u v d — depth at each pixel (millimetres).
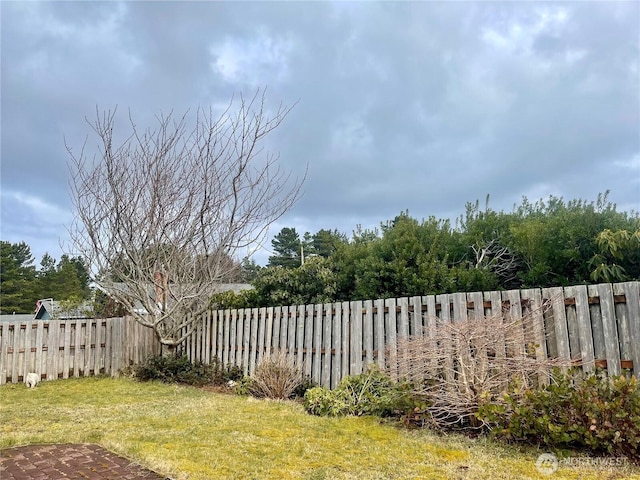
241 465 4625
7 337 11398
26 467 4664
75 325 12359
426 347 6320
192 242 11805
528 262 11273
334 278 12336
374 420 6523
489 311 6492
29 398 9023
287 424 6379
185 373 11062
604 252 9430
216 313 11828
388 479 4250
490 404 5344
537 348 5812
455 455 4934
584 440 4688
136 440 5539
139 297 11797
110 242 11586
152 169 11703
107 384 10766
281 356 9008
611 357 5348
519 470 4422
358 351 8234
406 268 10969
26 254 55906
